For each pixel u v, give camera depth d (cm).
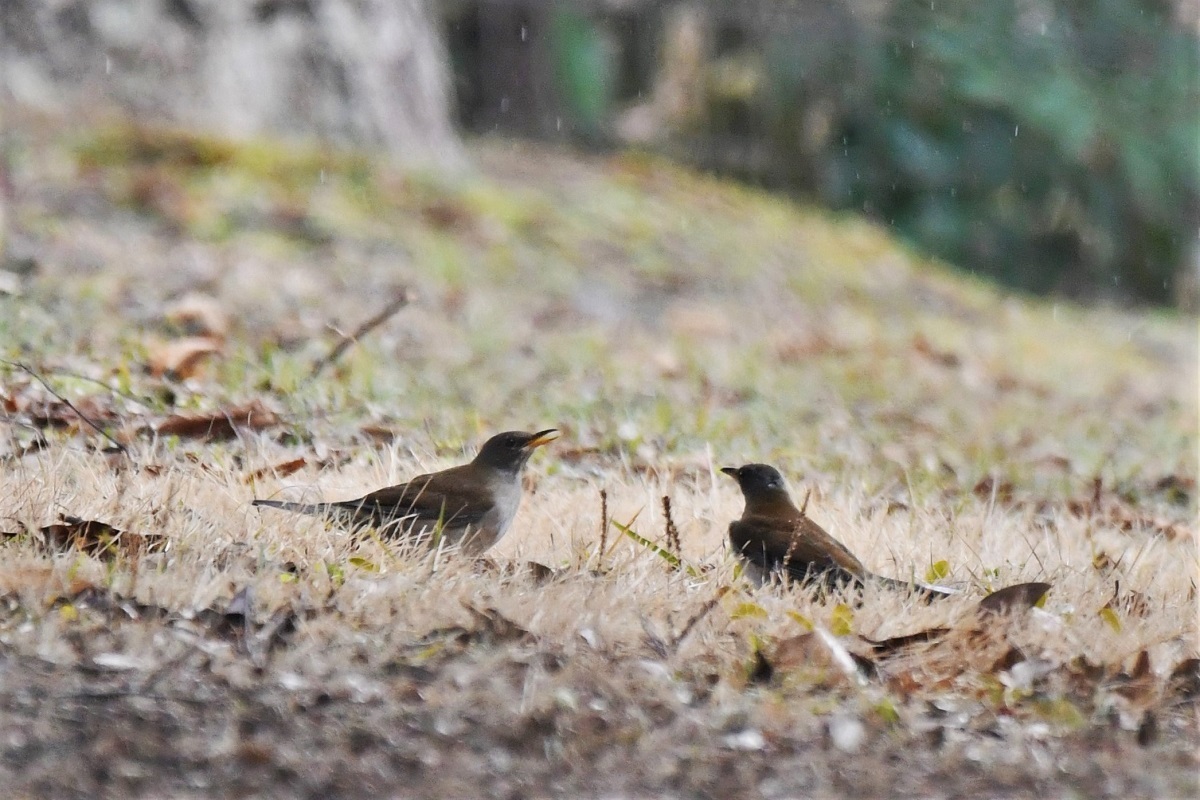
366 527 922
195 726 678
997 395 1886
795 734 727
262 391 1357
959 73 3131
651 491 1104
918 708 772
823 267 2484
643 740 705
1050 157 3192
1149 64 3159
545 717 711
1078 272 3241
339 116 2458
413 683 734
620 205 2492
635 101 3512
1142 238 3225
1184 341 2689
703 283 2242
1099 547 1123
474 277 2027
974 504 1245
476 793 645
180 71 2356
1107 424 1788
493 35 3344
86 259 1789
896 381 1847
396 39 2525
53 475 991
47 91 2291
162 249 1886
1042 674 816
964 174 3212
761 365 1816
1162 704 802
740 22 3419
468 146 2895
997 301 2644
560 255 2194
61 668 718
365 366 1497
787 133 3300
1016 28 3147
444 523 935
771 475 963
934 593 913
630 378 1652
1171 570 1065
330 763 658
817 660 789
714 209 2650
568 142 3356
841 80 3253
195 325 1570
